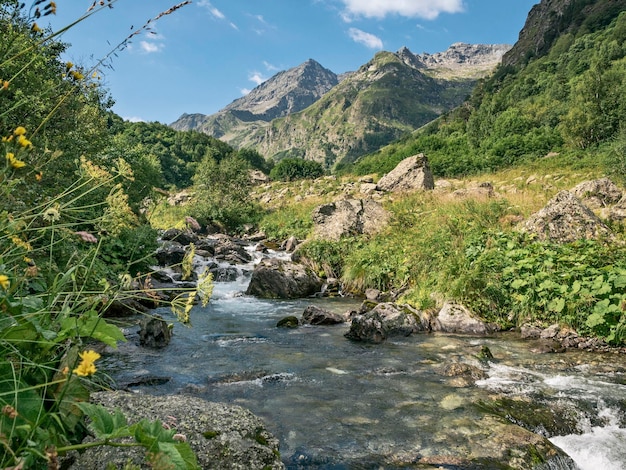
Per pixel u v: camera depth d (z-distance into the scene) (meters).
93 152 11.20
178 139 124.75
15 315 2.06
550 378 6.05
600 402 5.21
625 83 53.50
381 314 9.14
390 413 4.83
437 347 7.64
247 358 6.84
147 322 7.35
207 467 2.83
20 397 1.74
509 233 12.18
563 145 53.78
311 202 30.58
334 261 15.34
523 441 4.21
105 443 1.49
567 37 140.38
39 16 2.26
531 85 114.00
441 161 51.78
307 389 5.54
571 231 11.55
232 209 28.77
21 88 5.98
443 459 3.89
